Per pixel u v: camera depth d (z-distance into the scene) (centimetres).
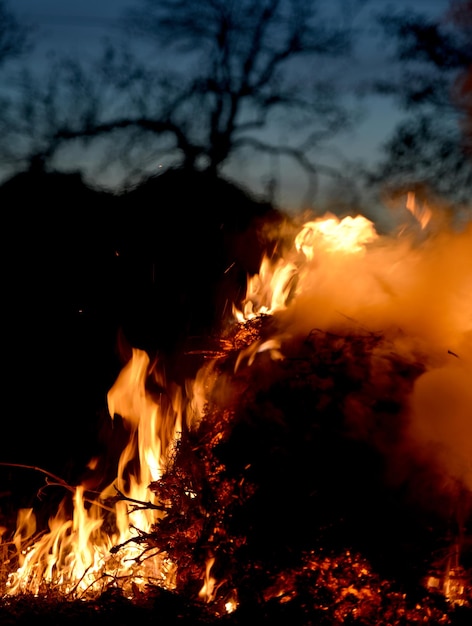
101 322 880
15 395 722
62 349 822
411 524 288
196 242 940
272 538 292
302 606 284
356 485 294
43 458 591
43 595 329
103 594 307
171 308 895
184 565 313
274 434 304
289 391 308
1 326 851
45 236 955
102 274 920
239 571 296
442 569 286
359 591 285
